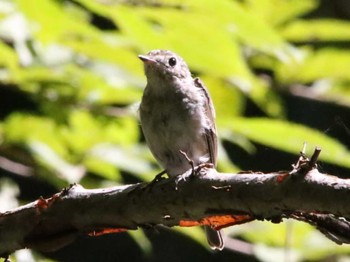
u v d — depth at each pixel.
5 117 12.39
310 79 11.06
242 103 11.43
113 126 11.41
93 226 6.69
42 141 11.33
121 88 11.03
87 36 10.10
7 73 11.03
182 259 22.75
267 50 9.94
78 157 11.32
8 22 10.34
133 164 11.12
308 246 11.03
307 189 5.49
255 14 10.72
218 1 8.94
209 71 9.94
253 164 17.48
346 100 11.34
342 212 5.40
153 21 10.02
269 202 5.71
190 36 9.29
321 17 16.25
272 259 10.83
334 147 9.93
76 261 23.14
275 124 9.99
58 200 6.72
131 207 6.44
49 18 9.34
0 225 6.91
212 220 6.22
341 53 10.62
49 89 11.15
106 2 9.26
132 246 23.69
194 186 6.09
